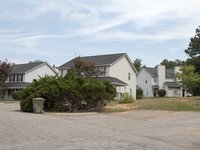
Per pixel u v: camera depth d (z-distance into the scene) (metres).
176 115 13.67
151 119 12.75
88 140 7.34
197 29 39.88
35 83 18.39
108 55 41.91
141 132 8.92
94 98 16.55
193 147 6.63
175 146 6.71
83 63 31.77
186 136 8.11
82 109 17.70
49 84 17.27
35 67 47.28
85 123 11.42
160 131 9.11
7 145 6.54
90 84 16.67
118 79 38.56
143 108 17.17
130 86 42.53
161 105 17.33
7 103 30.77
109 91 17.69
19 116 13.65
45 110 18.23
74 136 7.98
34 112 16.31
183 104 17.05
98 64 38.22
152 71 59.69
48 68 50.44
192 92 46.16
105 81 17.84
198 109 15.14
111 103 22.66
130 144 6.85
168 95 55.97
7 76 41.59
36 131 8.79
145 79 59.31
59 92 16.70
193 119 12.04
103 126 10.48
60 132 8.73
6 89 46.84
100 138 7.69
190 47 43.19
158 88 57.19
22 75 46.22
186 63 47.84
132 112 16.02
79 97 16.86
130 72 42.78
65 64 43.66
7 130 8.86
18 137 7.65
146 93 58.69
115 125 10.80
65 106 17.69
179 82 46.56
